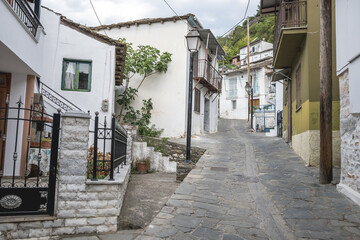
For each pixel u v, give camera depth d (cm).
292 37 846
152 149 948
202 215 433
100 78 887
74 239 350
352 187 513
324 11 616
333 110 760
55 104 826
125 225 394
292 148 1080
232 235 366
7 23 479
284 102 1373
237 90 3175
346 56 522
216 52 1686
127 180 620
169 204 477
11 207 361
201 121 1612
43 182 526
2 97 632
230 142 1303
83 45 888
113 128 412
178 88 1377
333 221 413
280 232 378
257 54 3762
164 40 1410
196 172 709
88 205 373
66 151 373
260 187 593
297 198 518
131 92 1355
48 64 848
